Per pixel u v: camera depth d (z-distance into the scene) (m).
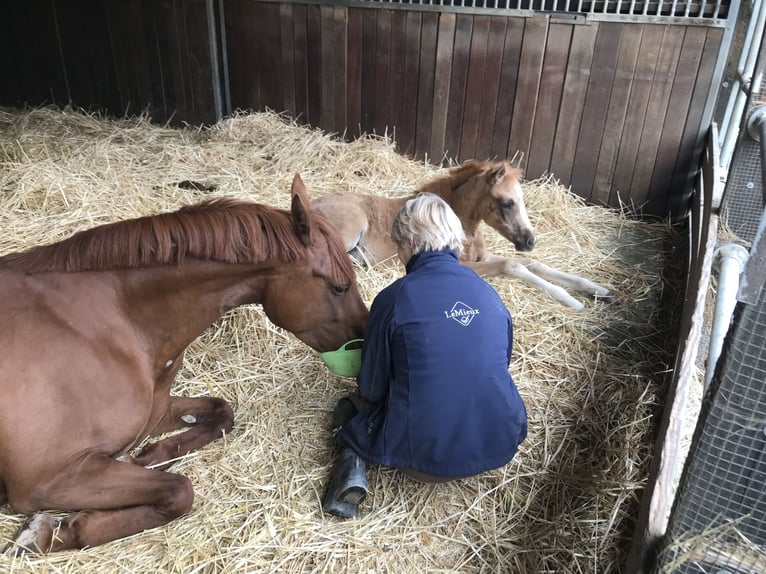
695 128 4.18
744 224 2.84
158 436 2.18
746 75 3.72
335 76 4.82
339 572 1.80
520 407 1.95
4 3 5.20
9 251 3.05
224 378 2.51
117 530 1.76
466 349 1.82
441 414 1.83
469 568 1.85
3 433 1.59
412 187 4.44
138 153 4.60
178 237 1.72
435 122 4.71
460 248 2.04
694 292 2.56
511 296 3.22
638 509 1.89
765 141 2.12
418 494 2.06
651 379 2.73
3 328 1.63
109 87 5.40
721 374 1.13
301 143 4.71
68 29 5.22
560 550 1.89
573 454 2.28
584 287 3.35
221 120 5.12
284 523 1.91
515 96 4.45
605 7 4.04
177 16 4.92
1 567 1.66
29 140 4.56
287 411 2.36
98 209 3.50
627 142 4.34
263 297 1.88
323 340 1.96
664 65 4.07
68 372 1.67
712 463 1.18
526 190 4.43
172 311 1.82
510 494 2.09
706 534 1.23
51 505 1.69
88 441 1.70
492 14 4.25
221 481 2.04
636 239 4.13
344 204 3.47
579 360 2.83
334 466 2.13
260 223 1.76
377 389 1.96
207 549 1.81
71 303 1.71
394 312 1.84
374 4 4.46
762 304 1.06
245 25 4.88
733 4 3.83
